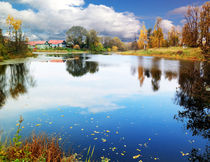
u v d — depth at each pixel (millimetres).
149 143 3584
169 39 56625
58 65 19625
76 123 4539
